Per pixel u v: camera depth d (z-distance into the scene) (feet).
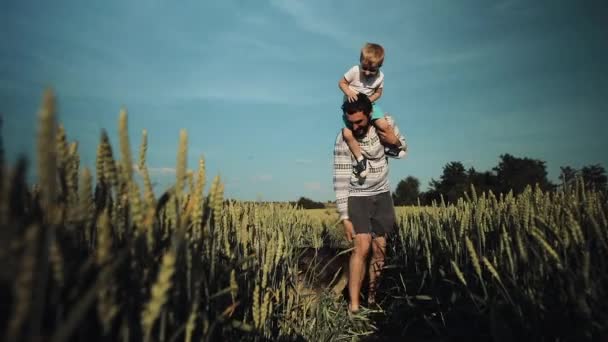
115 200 3.80
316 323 9.09
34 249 2.05
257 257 7.25
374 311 11.62
